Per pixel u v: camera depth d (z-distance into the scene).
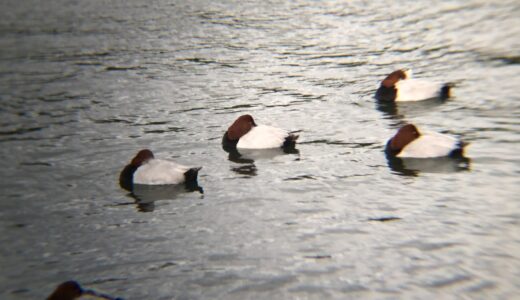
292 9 40.53
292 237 12.35
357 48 30.09
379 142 17.78
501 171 15.12
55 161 17.36
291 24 36.25
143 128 20.06
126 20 39.62
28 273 11.45
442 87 21.75
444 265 11.03
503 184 14.38
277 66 27.62
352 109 21.20
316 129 19.30
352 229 12.57
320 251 11.74
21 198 14.93
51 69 28.78
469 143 17.12
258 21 37.50
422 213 13.14
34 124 20.81
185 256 11.79
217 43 32.56
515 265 10.91
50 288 10.91
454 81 23.67
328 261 11.35
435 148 16.25
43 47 33.53
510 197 13.69
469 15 35.47
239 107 22.03
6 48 33.72
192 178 15.42
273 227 12.84
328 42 31.61
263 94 23.52
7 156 17.84
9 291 10.86
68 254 12.12
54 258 11.99
